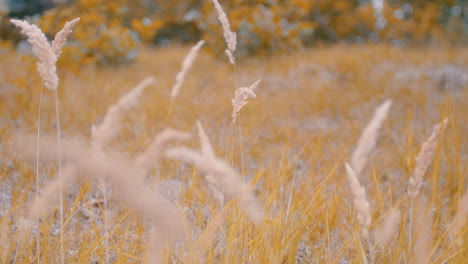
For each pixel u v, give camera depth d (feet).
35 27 4.49
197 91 22.74
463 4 56.54
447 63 31.19
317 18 49.44
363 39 50.72
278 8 34.42
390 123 18.03
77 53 25.49
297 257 7.61
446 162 10.75
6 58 25.38
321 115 19.99
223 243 7.09
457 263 6.21
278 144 14.44
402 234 6.19
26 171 10.01
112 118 3.95
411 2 55.47
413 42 47.80
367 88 24.47
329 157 12.71
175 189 9.71
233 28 32.48
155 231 4.18
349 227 7.33
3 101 17.29
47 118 15.81
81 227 8.11
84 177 9.39
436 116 19.29
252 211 3.56
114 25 30.32
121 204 8.86
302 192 8.64
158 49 44.78
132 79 25.48
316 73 28.35
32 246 6.55
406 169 8.65
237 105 6.22
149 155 3.99
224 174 3.29
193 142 13.46
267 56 32.99
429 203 7.38
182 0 49.75
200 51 37.55
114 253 7.26
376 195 9.48
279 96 22.44
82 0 26.00
